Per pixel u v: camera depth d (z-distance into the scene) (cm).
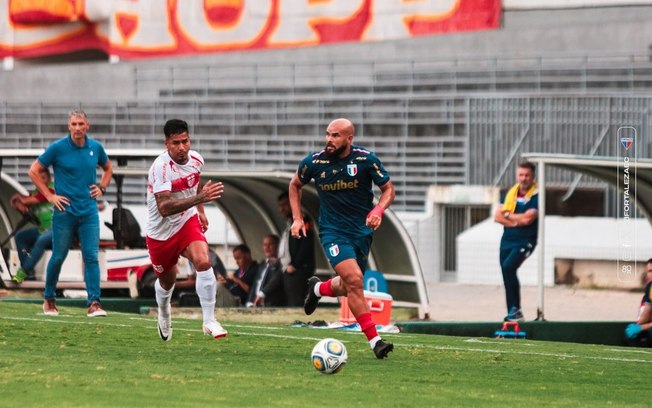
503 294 8294
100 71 14038
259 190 6700
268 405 2514
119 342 3775
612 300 7812
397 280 6450
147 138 12925
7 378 2825
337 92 12338
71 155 4731
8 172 11662
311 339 4031
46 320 4444
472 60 11838
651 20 11194
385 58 12594
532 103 10350
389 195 3475
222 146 12219
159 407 2456
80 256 6341
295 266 6028
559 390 2934
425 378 3061
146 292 6394
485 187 9588
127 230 6512
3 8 14912
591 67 11088
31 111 14025
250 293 6372
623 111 9969
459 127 10944
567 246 8706
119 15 14112
